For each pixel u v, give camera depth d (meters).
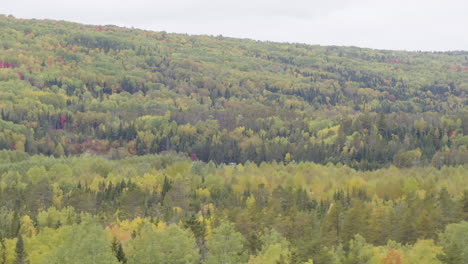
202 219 106.00
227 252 72.12
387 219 91.19
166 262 68.94
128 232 102.81
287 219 95.38
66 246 69.31
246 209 112.62
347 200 136.00
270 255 68.31
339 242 82.19
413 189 139.25
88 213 117.12
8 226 104.50
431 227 84.19
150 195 145.50
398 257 68.75
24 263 80.31
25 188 143.38
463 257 64.06
